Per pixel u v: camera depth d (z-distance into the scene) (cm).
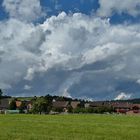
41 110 18888
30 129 5359
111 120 9419
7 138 3997
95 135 4547
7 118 9681
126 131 5278
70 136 4359
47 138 4047
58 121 8288
